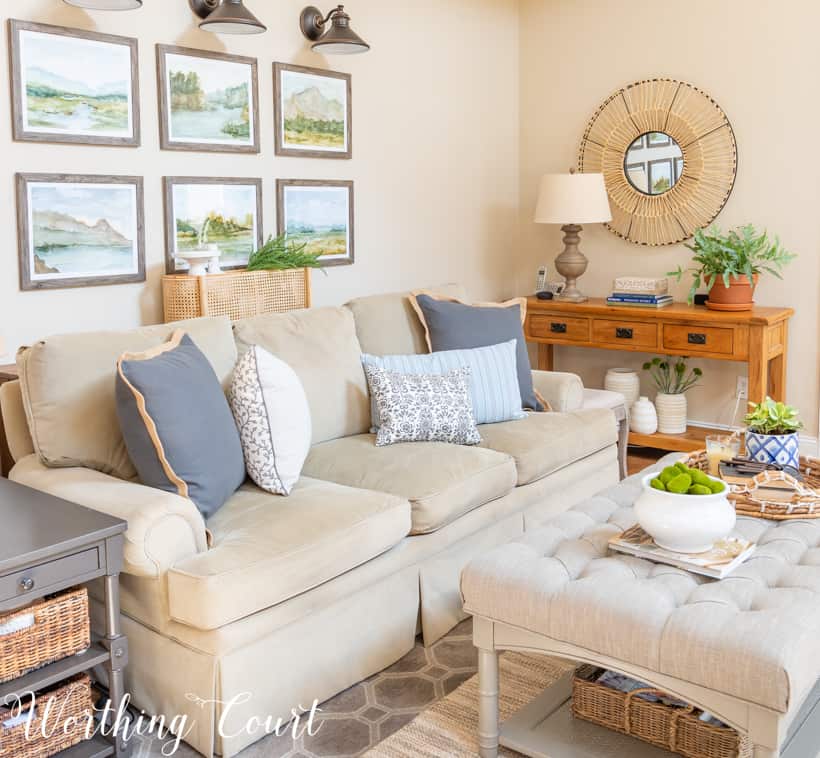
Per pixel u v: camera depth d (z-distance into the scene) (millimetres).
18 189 2885
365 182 4203
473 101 4793
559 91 4957
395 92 4305
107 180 3127
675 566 1917
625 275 4879
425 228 4582
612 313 4430
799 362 4363
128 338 2508
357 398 3133
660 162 4641
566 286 4785
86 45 3016
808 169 4211
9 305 2916
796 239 4289
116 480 2242
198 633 1990
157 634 2111
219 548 2072
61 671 1895
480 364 3303
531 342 4887
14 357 2961
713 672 1594
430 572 2605
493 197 5023
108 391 2381
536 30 4996
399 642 2496
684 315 4180
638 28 4621
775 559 1939
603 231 4914
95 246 3119
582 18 4809
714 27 4387
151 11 3213
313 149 3895
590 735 2033
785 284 4348
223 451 2346
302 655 2184
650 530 1950
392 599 2463
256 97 3607
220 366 2715
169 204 3330
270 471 2477
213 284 3256
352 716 2215
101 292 3172
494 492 2795
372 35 4141
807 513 2188
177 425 2199
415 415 2977
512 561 1956
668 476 2002
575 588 1819
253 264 3496
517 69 5098
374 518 2332
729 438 2553
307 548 2133
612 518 2250
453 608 2695
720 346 4113
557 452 3121
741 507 2246
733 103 4383
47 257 2986
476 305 3654
